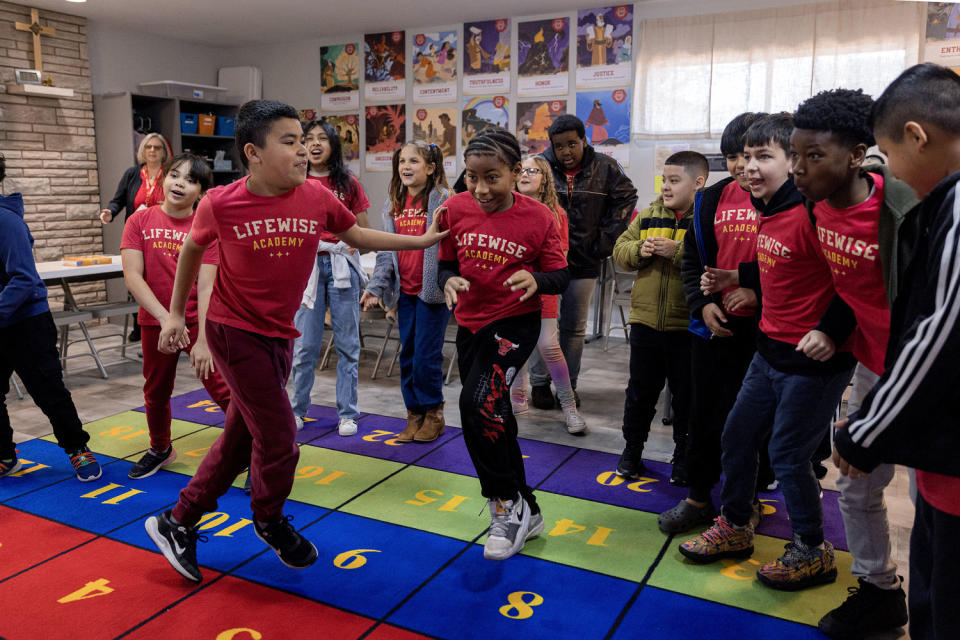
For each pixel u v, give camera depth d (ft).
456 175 24.67
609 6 21.58
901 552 7.99
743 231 7.63
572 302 13.32
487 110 23.82
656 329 9.46
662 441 11.95
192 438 11.82
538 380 13.70
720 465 8.34
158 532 7.19
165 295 9.43
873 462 4.25
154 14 22.38
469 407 7.22
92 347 15.87
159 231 9.30
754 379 7.19
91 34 23.53
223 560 7.79
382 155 25.75
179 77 26.61
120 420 12.81
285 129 6.19
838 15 18.93
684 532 8.50
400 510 9.10
